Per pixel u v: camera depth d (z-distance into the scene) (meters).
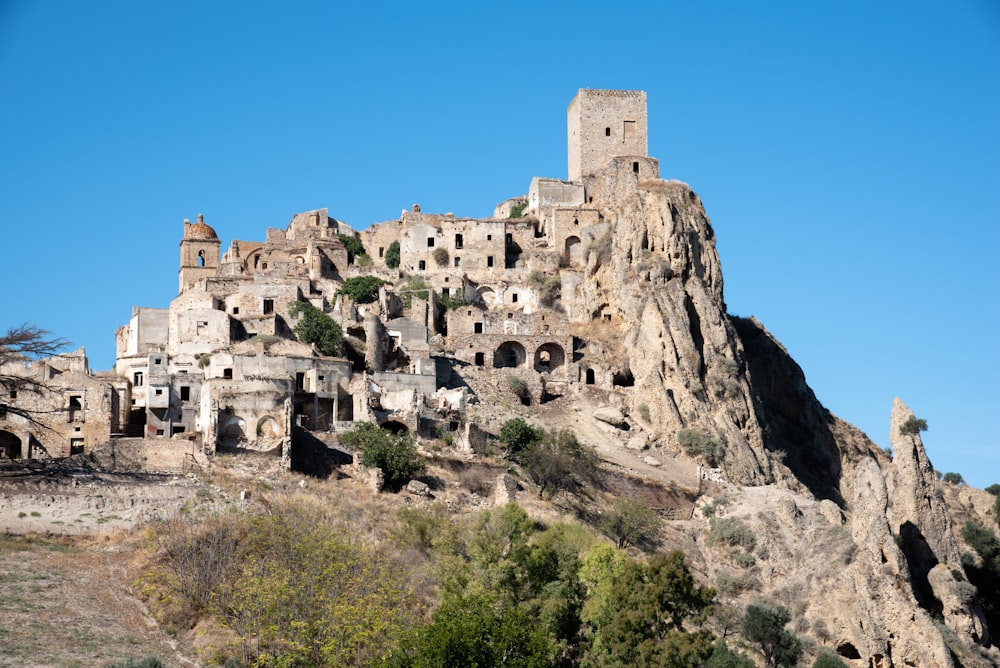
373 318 180.38
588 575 114.00
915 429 147.88
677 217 197.88
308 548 109.62
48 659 94.81
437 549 119.94
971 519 164.25
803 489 176.38
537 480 150.25
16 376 139.00
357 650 97.69
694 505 158.50
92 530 117.94
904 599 130.12
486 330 192.75
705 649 103.44
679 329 184.12
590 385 182.12
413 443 149.12
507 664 95.69
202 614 104.88
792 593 136.75
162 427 153.50
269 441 140.62
